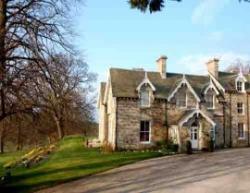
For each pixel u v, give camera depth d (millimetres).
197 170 25781
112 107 40094
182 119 40062
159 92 41594
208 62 48438
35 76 20984
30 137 61906
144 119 40031
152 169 26734
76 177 24906
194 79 46500
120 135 38875
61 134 56656
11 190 22844
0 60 19844
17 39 20516
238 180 22047
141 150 39156
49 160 34094
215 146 43750
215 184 21156
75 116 58344
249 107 46844
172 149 38156
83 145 44406
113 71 42406
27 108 22219
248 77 50062
